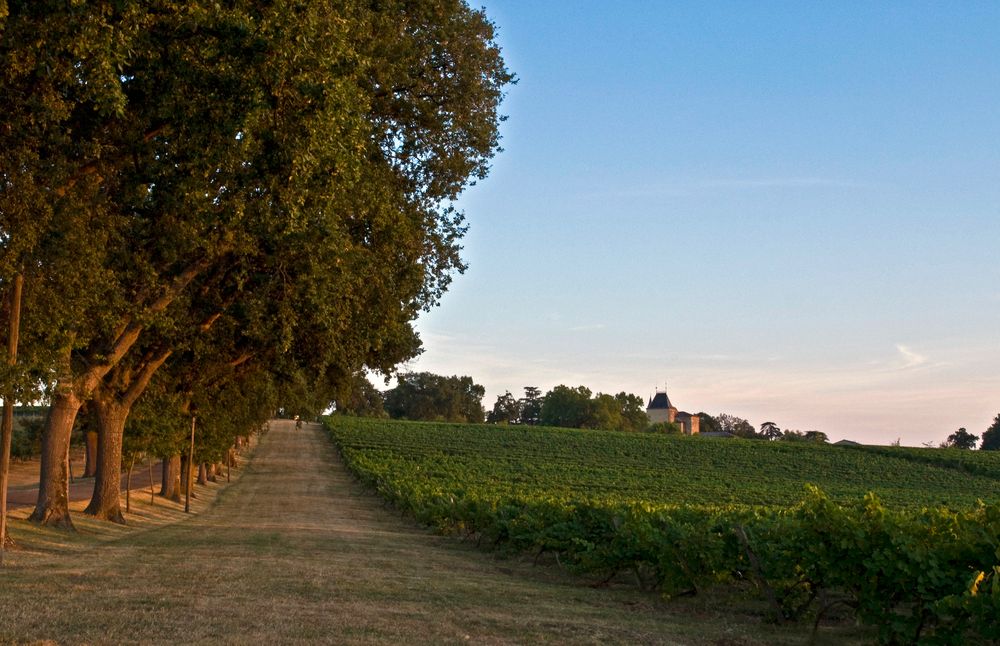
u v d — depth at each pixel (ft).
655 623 35.27
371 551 66.64
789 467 291.79
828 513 32.40
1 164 47.21
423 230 83.41
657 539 44.29
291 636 26.76
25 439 224.33
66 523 73.31
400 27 70.90
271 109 51.26
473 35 76.64
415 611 33.53
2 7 38.52
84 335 64.75
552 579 54.70
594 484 203.21
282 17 48.42
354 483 222.48
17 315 48.78
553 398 609.42
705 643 30.73
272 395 149.28
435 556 67.21
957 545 29.58
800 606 37.99
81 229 52.90
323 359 95.35
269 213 59.57
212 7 47.44
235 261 78.02
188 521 111.14
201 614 30.01
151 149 56.70
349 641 26.35
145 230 65.87
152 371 92.12
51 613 29.19
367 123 65.10
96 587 36.55
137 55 47.85
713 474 261.65
